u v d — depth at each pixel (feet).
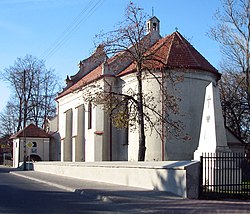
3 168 179.52
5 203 48.01
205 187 52.60
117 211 42.16
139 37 93.35
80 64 178.19
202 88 108.47
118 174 72.90
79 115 142.31
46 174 113.70
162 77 99.09
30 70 215.92
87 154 135.33
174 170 55.16
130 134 111.65
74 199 53.62
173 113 100.07
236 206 44.14
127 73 114.42
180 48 110.52
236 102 139.64
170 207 44.11
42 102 221.87
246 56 120.26
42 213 39.86
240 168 57.62
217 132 69.97
